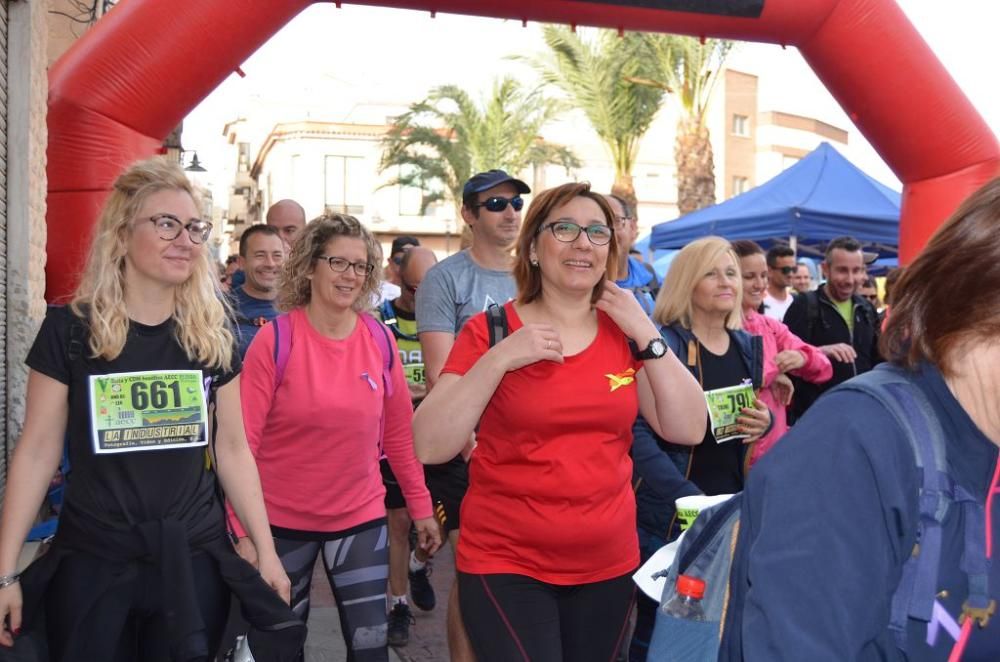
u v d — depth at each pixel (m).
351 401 3.56
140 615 2.75
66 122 5.78
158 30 5.87
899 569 1.36
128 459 2.71
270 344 3.54
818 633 1.29
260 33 6.25
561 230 2.90
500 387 2.85
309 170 49.34
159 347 2.81
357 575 3.62
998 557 1.36
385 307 6.28
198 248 2.82
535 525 2.80
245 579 2.84
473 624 2.86
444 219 49.84
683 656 1.79
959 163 7.62
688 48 20.11
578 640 2.91
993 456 1.38
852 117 7.91
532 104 28.72
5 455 5.06
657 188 51.28
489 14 6.86
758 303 5.94
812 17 7.17
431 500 4.19
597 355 2.90
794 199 13.16
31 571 2.70
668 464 3.72
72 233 5.82
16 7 5.18
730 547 1.81
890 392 1.42
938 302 1.40
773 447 1.46
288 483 3.57
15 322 5.12
